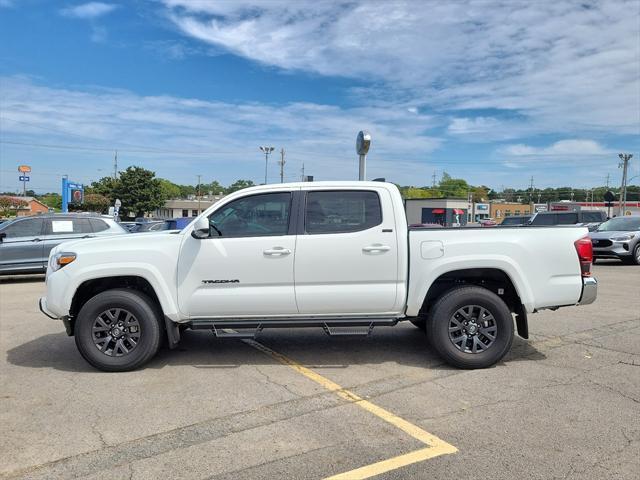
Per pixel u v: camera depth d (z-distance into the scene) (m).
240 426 4.05
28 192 123.50
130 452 3.63
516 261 5.38
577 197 126.56
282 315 5.42
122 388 4.93
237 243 5.35
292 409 4.39
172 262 5.38
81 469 3.40
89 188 76.44
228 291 5.35
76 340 5.39
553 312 8.50
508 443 3.70
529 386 4.88
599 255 17.03
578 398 4.55
